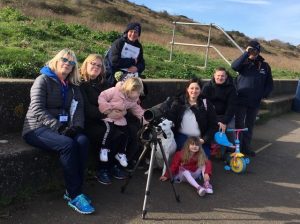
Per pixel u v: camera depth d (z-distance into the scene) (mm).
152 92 7184
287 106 12172
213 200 5129
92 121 5168
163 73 8828
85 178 5184
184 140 5910
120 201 4770
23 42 7750
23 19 10727
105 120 5215
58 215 4270
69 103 4730
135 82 5344
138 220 4379
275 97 12094
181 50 16094
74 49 8375
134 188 5172
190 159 5457
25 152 4406
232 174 6188
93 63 5297
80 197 4402
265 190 5680
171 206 4805
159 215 4543
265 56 27375
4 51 6520
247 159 6422
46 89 4547
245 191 5562
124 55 6113
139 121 5594
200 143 5457
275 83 12453
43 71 4633
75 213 4352
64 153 4379
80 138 4496
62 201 4555
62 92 4656
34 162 4516
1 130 4867
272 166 6805
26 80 5164
